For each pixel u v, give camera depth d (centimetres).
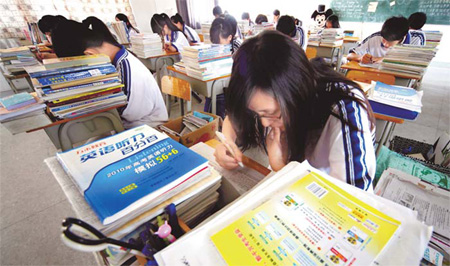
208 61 189
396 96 127
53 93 103
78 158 49
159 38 299
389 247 30
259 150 82
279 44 43
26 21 400
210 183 48
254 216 36
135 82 140
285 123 51
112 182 42
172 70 221
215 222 35
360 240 31
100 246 31
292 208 37
